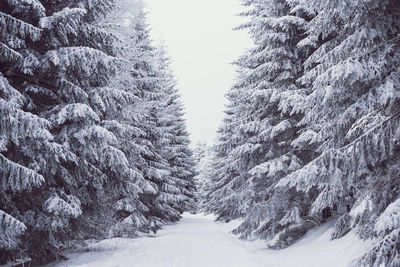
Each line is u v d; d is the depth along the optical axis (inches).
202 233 841.5
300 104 368.8
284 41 508.7
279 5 534.0
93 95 397.4
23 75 359.6
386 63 229.9
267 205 527.8
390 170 256.5
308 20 514.0
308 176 273.3
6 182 289.0
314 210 366.0
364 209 254.4
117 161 410.3
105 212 524.7
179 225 1254.9
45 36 358.0
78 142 374.3
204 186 2368.4
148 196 896.9
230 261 414.6
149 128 896.3
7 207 331.0
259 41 532.4
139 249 520.7
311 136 440.5
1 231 270.7
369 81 244.8
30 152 322.7
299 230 538.6
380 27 241.0
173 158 1341.0
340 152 253.6
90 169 414.9
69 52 346.6
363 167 253.9
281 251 479.5
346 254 328.5
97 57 366.6
